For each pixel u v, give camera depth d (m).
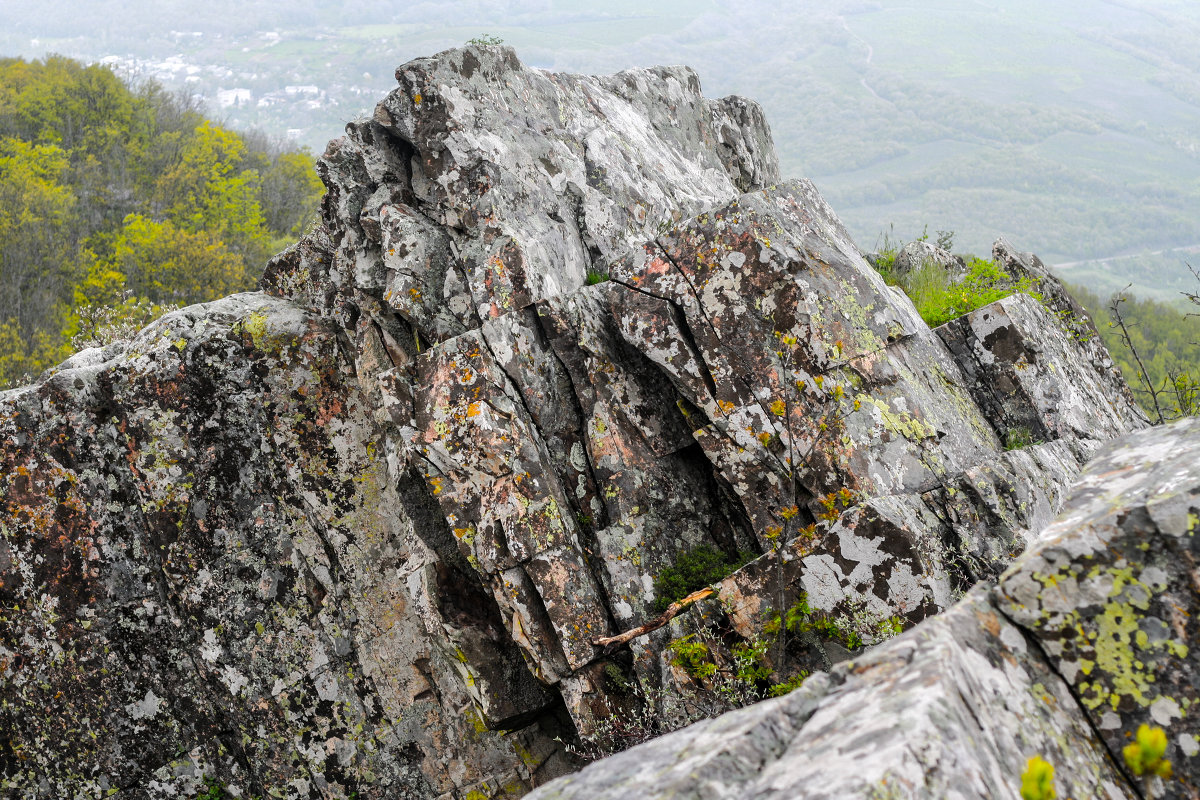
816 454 9.57
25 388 13.52
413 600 12.09
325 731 13.29
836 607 8.88
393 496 13.55
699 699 9.51
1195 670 2.74
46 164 52.62
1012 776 2.44
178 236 43.66
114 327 20.95
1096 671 2.86
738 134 21.55
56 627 13.52
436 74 12.69
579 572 10.55
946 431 9.88
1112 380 14.97
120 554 13.57
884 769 2.17
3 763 13.71
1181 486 2.94
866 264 11.49
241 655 13.34
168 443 13.26
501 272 11.48
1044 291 17.62
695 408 10.83
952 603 8.51
